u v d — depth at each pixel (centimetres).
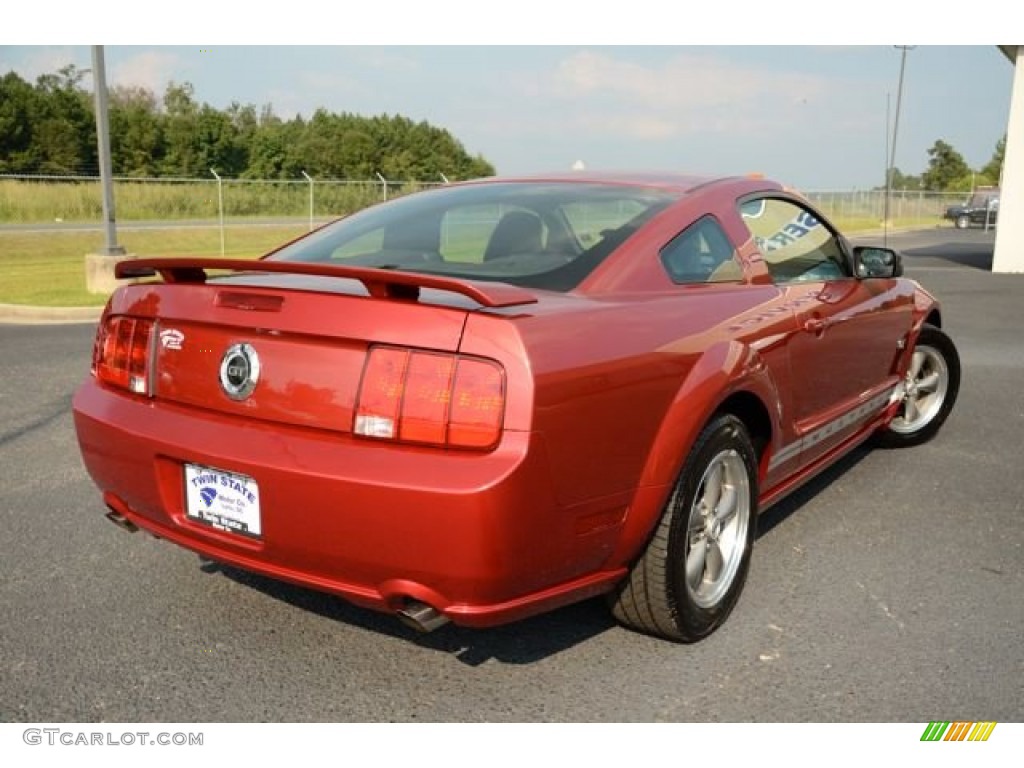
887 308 448
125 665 283
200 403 266
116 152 5509
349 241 332
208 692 270
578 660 290
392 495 229
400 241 322
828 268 415
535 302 252
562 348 241
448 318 235
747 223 356
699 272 321
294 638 302
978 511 430
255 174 5759
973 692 275
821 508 432
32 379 692
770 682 279
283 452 244
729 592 314
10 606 320
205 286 269
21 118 5222
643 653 295
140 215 3091
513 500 228
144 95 6731
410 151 6362
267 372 253
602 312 263
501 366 230
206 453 255
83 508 419
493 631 308
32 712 258
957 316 1120
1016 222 1806
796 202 403
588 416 245
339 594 252
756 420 337
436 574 233
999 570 363
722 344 297
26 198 2930
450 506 226
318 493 237
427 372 232
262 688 273
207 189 3206
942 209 5312
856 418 432
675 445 272
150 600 327
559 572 253
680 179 362
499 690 274
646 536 273
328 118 6819
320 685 275
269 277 291
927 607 330
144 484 276
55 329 970
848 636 308
